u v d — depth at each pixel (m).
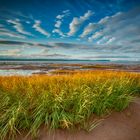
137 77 5.93
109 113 3.27
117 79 5.02
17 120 2.69
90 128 2.77
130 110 3.55
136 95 4.81
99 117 3.14
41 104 2.98
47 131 2.64
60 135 2.59
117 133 2.77
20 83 4.94
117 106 3.50
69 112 3.01
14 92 3.79
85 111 3.06
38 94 3.74
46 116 2.75
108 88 3.80
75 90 3.78
